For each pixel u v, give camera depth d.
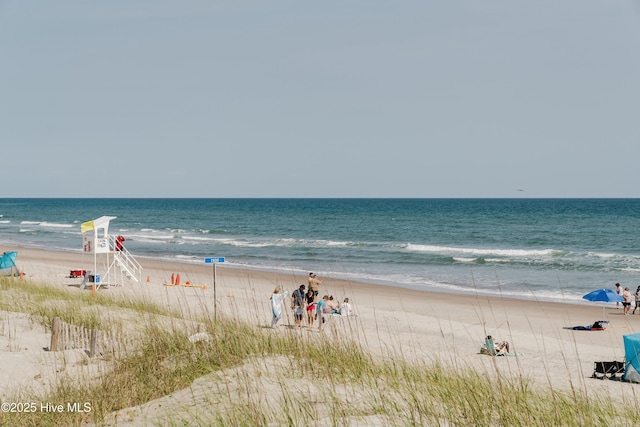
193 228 97.69
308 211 165.62
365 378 9.05
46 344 13.06
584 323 24.56
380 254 55.25
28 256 49.41
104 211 173.00
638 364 13.47
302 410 7.35
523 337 20.83
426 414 7.14
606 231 85.19
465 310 27.06
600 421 7.24
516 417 7.08
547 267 45.28
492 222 108.12
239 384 8.30
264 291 30.08
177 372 9.88
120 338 12.67
